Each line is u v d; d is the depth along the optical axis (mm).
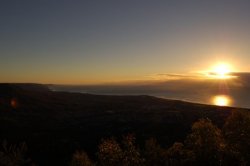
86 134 108000
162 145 75250
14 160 27766
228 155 30141
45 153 81938
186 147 33969
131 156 29031
